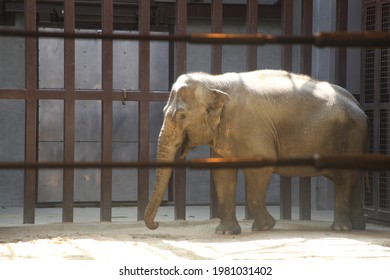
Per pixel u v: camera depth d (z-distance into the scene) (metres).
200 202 16.17
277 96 10.46
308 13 12.73
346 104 10.79
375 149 12.16
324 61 14.77
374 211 12.17
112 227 11.66
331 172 10.77
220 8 12.36
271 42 2.92
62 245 9.54
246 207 12.43
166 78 15.72
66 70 11.96
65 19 11.91
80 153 15.59
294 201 15.88
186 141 10.29
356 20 14.70
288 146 10.53
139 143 12.23
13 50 15.63
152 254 8.79
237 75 10.52
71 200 12.05
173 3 15.65
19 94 11.80
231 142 10.25
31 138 11.86
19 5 15.19
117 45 15.60
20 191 15.87
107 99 12.05
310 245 9.33
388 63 11.90
